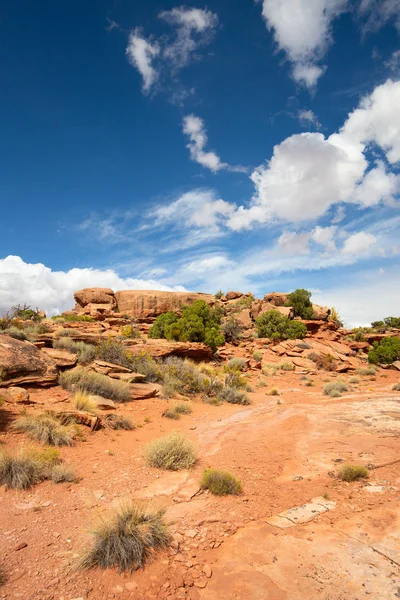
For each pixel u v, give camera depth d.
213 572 4.00
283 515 5.50
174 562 4.18
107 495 6.19
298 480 7.14
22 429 8.47
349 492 6.29
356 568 3.97
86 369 15.30
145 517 4.78
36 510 5.41
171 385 17.80
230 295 63.00
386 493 6.11
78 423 10.16
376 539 4.59
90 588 3.66
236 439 10.83
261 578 3.86
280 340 41.41
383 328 54.72
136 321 49.44
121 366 17.02
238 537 4.82
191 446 8.67
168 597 3.56
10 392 10.72
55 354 14.88
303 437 10.62
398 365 32.47
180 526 5.12
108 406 12.37
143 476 7.27
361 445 9.23
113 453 8.59
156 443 8.49
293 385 26.33
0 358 12.06
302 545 4.54
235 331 41.84
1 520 5.03
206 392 18.75
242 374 28.08
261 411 15.88
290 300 50.94
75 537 4.67
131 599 3.52
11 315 21.58
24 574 3.82
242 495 6.46
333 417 13.26
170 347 24.44
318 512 5.53
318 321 46.22
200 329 32.00
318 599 3.49
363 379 28.23
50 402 11.09
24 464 6.50
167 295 55.47
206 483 6.75
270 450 9.52
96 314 47.94
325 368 32.53
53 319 42.50
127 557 4.06
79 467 7.41
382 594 3.52
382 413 13.19
